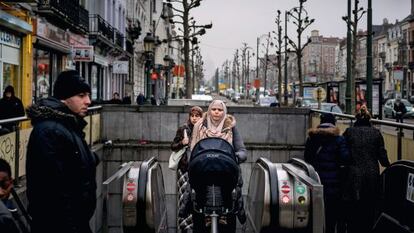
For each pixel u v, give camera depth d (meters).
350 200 7.56
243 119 14.73
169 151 13.86
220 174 6.16
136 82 52.56
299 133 14.70
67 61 27.53
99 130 14.40
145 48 27.00
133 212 7.86
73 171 4.19
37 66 23.14
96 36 31.33
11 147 7.47
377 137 7.57
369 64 23.09
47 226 4.08
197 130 7.05
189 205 7.73
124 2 44.25
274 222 7.56
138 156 13.93
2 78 19.06
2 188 4.21
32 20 21.56
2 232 3.51
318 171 7.78
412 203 5.75
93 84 34.19
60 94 4.38
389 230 6.29
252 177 9.41
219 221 6.66
